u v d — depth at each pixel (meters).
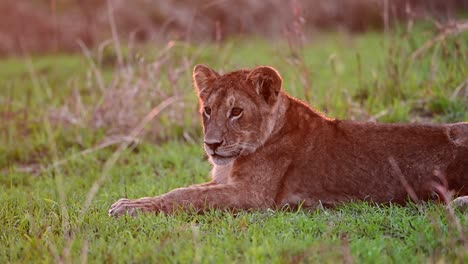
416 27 23.47
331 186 9.59
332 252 7.41
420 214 8.94
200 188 9.46
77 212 9.44
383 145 9.59
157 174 12.70
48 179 12.27
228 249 7.71
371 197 9.53
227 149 9.38
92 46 27.22
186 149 13.78
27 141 14.58
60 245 8.09
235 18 27.50
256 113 9.48
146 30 27.56
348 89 16.00
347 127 9.80
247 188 9.50
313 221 8.59
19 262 7.73
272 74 9.47
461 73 14.30
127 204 9.34
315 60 21.61
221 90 9.50
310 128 9.77
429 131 9.62
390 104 14.27
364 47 23.61
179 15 27.41
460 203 8.58
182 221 8.90
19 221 9.37
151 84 15.05
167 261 7.45
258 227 8.48
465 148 9.38
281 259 7.35
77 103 15.67
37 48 29.00
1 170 13.63
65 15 29.38
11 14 29.28
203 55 20.39
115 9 28.09
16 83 21.78
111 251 7.76
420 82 15.05
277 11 27.06
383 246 7.66
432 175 9.38
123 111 14.99
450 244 7.43
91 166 13.19
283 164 9.62
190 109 15.18
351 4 29.42
